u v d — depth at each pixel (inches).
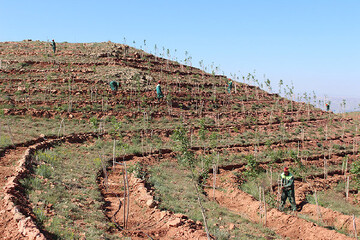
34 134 905.5
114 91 1498.5
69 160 759.7
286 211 658.2
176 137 459.5
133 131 1152.8
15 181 474.3
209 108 1604.3
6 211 367.6
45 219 379.6
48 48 2194.9
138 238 414.0
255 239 471.5
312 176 1001.5
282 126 1529.3
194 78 2071.9
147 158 919.7
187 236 425.7
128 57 2175.2
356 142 1408.7
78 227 388.2
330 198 837.2
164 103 1507.1
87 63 1866.4
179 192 679.1
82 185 589.3
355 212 739.4
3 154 665.0
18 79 1471.5
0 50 2053.4
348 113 2124.8
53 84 1480.1
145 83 1697.8
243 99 1872.5
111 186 652.7
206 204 629.3
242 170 953.5
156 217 494.0
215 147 1117.7
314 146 1346.0
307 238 517.7
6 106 1178.0
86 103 1330.0
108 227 424.5
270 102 1948.8
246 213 634.8
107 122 1211.9
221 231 468.8
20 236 321.1
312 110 1969.7
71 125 1122.7
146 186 661.9
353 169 657.0
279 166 1034.7
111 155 885.8
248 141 1264.8
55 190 501.7
